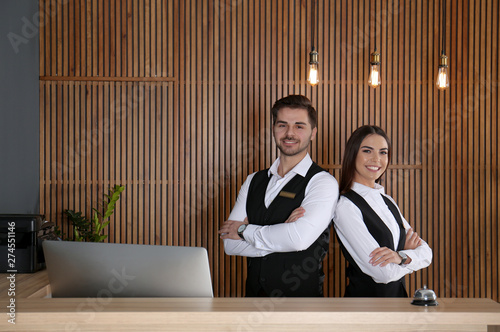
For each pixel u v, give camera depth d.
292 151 3.40
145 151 4.64
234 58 4.68
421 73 4.73
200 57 4.66
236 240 3.32
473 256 4.72
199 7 4.67
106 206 4.63
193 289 2.05
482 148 4.72
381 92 4.73
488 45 4.73
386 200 3.33
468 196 4.73
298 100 3.44
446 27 4.73
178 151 4.66
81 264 2.07
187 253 2.03
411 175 4.73
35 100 4.48
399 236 3.22
